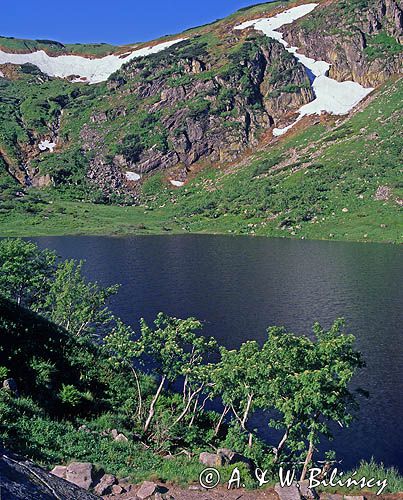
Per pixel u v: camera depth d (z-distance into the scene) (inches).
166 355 1206.3
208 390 1242.6
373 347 2428.6
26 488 335.3
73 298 1959.9
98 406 1258.0
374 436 1604.3
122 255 5546.3
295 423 1005.8
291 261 5036.9
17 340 1300.4
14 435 824.9
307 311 3112.7
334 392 923.4
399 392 1921.8
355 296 3476.9
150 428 1237.7
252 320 2925.7
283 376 959.6
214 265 4852.4
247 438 1103.6
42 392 1133.7
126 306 3245.6
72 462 794.2
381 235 6619.1
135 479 787.4
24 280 1985.7
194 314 3058.6
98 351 1665.8
